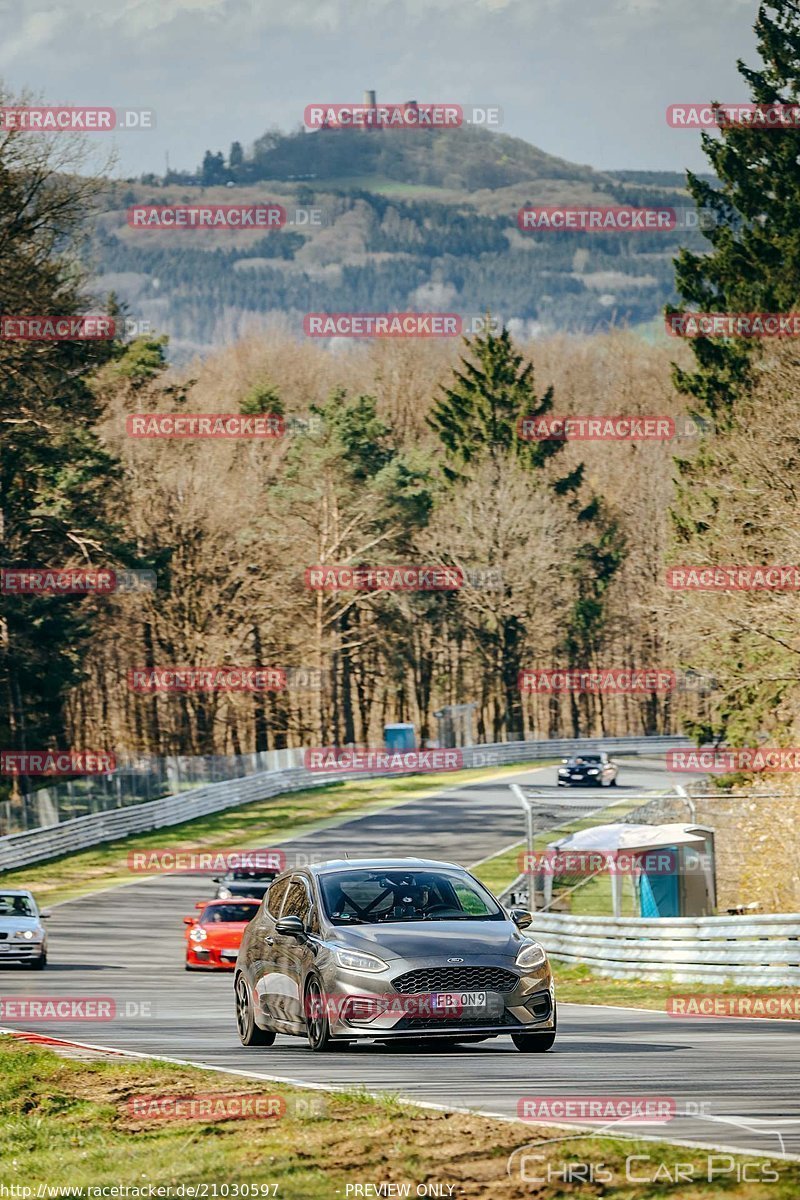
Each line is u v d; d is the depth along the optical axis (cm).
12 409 18325
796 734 13975
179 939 13050
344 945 4553
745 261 19175
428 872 4956
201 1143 3225
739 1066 4212
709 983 8044
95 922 14150
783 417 14438
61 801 19450
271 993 4925
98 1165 3133
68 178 17462
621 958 8875
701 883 10506
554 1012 4588
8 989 8631
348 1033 4453
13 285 17488
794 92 19362
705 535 14612
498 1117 3266
